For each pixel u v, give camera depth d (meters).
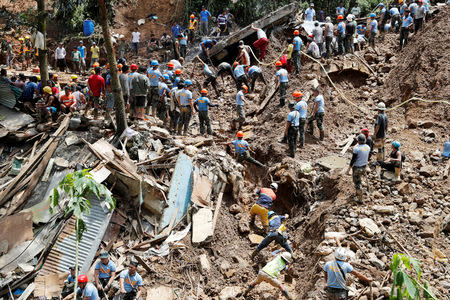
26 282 9.34
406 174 11.71
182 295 9.63
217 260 10.60
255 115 16.69
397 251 9.30
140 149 12.12
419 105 15.20
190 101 14.08
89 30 23.33
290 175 12.70
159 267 10.09
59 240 9.84
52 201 7.62
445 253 9.39
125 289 8.91
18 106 13.60
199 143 13.61
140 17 27.08
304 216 11.91
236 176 12.55
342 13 24.03
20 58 21.58
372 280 8.44
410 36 19.30
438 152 12.67
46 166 11.37
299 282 9.74
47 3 24.97
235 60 19.09
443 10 18.19
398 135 14.05
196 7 26.05
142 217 10.89
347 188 11.27
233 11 26.00
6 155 12.04
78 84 16.72
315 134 14.98
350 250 9.21
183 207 11.59
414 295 6.43
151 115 14.95
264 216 11.52
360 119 15.94
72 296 8.76
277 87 17.09
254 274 10.37
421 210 10.42
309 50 18.08
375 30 19.11
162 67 21.17
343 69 17.56
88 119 12.95
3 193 10.58
